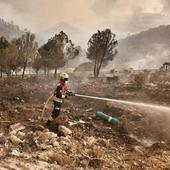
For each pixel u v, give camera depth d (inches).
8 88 853.2
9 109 468.4
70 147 323.9
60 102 397.7
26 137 335.9
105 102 629.9
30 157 280.2
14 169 242.5
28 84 1085.1
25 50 1549.0
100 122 471.5
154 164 314.0
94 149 327.3
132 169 291.1
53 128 385.4
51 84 1118.4
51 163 275.0
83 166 280.2
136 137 425.4
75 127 415.8
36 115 450.6
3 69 1412.4
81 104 644.7
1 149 288.2
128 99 724.0
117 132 431.8
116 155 329.7
